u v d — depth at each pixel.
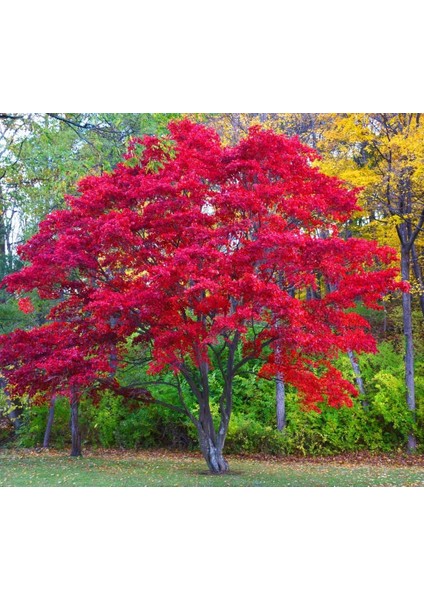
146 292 10.68
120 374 20.17
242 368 20.45
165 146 11.45
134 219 11.15
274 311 10.70
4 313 20.14
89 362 11.66
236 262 10.88
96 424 20.25
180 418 19.81
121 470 14.56
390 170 16.38
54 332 12.69
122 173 12.12
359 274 11.56
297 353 13.42
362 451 18.89
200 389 20.19
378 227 18.80
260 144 11.54
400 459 17.94
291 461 17.73
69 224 11.98
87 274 11.98
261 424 19.52
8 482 12.76
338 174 17.08
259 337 12.77
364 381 19.89
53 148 14.07
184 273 10.50
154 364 12.28
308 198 11.62
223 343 15.72
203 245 10.78
